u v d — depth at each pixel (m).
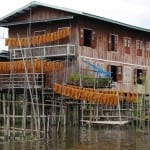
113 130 41.22
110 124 43.25
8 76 41.84
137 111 44.47
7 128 33.84
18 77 38.53
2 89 40.25
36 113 37.75
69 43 43.94
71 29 43.97
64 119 40.56
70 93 38.19
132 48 51.12
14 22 46.66
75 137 35.78
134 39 51.56
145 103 46.00
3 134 35.12
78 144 32.19
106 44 47.22
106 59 47.16
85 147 30.94
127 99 44.84
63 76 43.19
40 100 41.44
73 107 43.91
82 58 44.03
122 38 49.53
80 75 41.50
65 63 43.56
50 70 38.03
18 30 47.28
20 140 32.53
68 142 32.94
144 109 44.44
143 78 50.25
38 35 45.56
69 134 37.41
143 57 52.94
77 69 43.50
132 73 50.94
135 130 41.28
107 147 31.19
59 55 43.09
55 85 38.78
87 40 45.78
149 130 41.59
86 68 44.22
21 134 34.81
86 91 38.72
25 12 46.00
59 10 43.75
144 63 53.06
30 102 38.19
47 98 41.47
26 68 34.62
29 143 31.56
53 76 43.88
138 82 51.72
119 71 48.78
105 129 41.81
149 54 54.03
